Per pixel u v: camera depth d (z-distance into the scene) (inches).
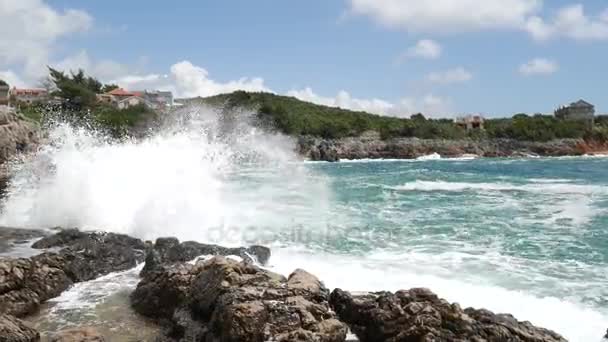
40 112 2393.0
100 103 3346.5
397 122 4062.5
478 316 296.2
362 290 391.9
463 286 398.9
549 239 566.6
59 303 378.6
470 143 3700.8
